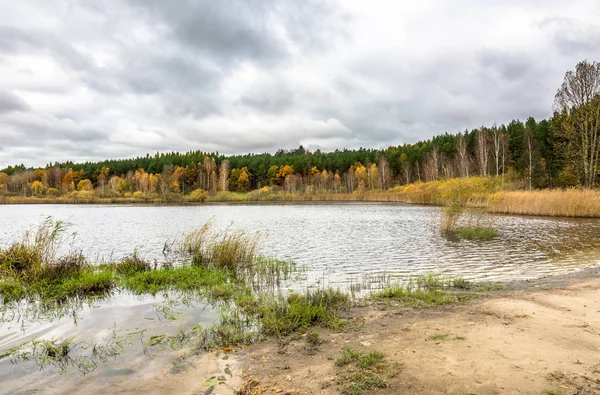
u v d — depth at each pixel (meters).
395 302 8.26
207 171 113.94
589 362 4.66
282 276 11.63
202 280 10.52
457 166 76.00
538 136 71.19
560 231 21.22
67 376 5.01
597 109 34.19
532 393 3.95
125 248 17.89
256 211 47.78
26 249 11.15
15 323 7.27
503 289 9.40
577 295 8.18
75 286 9.62
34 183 103.88
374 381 4.41
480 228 21.16
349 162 121.12
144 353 5.75
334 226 26.97
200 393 4.46
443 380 4.32
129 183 102.19
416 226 26.05
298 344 5.95
